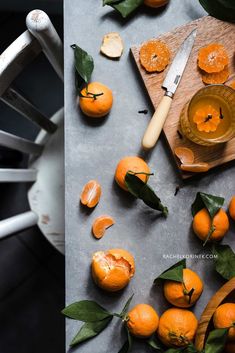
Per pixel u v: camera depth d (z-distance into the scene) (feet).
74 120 2.35
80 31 2.37
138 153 2.35
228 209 2.34
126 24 2.39
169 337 2.14
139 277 2.31
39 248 4.04
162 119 2.25
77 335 2.21
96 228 2.29
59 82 4.05
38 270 4.05
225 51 2.28
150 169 2.36
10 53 2.24
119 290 2.30
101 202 2.33
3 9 3.89
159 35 2.34
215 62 2.28
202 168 2.26
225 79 2.31
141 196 2.21
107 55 2.35
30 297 4.03
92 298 2.29
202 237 2.23
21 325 4.01
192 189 2.35
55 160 3.33
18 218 2.98
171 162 2.36
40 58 4.02
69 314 2.16
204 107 2.27
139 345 2.27
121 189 2.33
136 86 2.38
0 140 2.69
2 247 4.04
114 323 2.27
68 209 2.32
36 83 4.05
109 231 2.32
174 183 2.35
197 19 2.33
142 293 2.30
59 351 3.99
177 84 2.29
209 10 2.30
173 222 2.33
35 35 2.24
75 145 2.35
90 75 2.28
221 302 2.15
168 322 2.15
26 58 2.37
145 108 2.38
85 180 2.33
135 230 2.33
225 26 2.31
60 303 4.03
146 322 2.13
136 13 2.39
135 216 2.33
